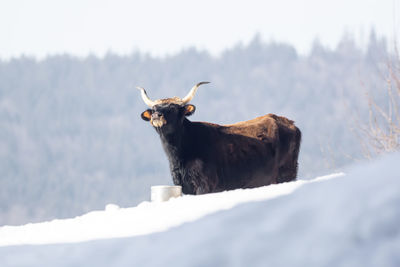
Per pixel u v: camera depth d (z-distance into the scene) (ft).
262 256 48.24
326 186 55.83
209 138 159.94
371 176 53.31
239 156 163.12
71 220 88.94
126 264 54.19
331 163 161.99
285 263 46.88
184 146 156.04
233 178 161.99
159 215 75.87
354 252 46.01
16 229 88.22
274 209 55.52
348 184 53.42
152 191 110.63
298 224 50.88
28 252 65.98
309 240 48.24
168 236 58.34
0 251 69.05
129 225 73.92
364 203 49.29
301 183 75.05
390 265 44.42
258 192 75.82
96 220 83.71
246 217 55.52
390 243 45.96
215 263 49.11
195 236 54.70
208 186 156.56
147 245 57.47
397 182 50.49
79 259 58.85
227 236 52.44
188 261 50.03
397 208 47.85
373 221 47.47
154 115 151.33
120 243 61.11
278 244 49.06
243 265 47.96
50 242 71.67
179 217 70.38
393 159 56.24
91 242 65.72
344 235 47.50
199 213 69.15
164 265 50.83
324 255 46.34
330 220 49.39
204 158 156.66
